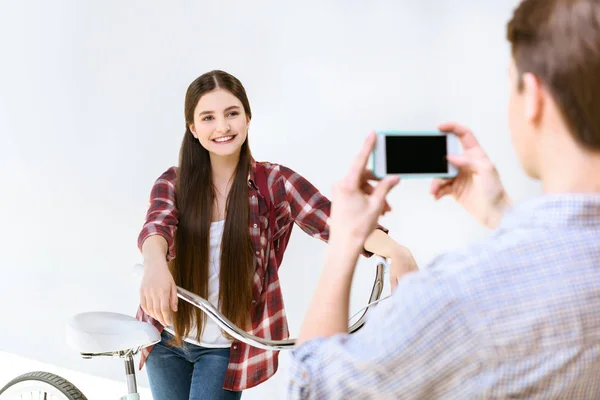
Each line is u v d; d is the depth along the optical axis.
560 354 0.61
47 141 3.86
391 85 2.94
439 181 0.88
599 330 0.61
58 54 3.77
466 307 0.62
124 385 3.64
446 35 2.82
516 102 0.69
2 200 4.07
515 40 0.68
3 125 4.01
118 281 3.68
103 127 3.66
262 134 3.25
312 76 3.09
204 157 1.97
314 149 3.11
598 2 0.63
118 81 3.60
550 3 0.65
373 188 0.83
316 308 0.71
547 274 0.62
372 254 1.69
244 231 1.92
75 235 3.81
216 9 3.30
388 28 2.93
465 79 2.80
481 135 2.79
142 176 3.55
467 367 0.62
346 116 3.03
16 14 3.89
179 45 3.40
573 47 0.62
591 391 0.63
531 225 0.65
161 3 3.43
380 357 0.63
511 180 2.76
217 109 1.88
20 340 4.06
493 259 0.63
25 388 2.12
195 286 1.94
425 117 2.88
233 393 1.89
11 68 3.94
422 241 2.97
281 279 3.22
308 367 0.67
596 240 0.63
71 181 3.79
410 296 0.64
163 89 3.46
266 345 1.51
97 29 3.63
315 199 1.97
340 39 3.02
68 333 1.72
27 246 3.99
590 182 0.65
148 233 1.81
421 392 0.64
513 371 0.62
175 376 1.93
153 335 1.74
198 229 1.94
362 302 3.04
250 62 3.23
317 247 3.11
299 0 3.09
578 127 0.63
